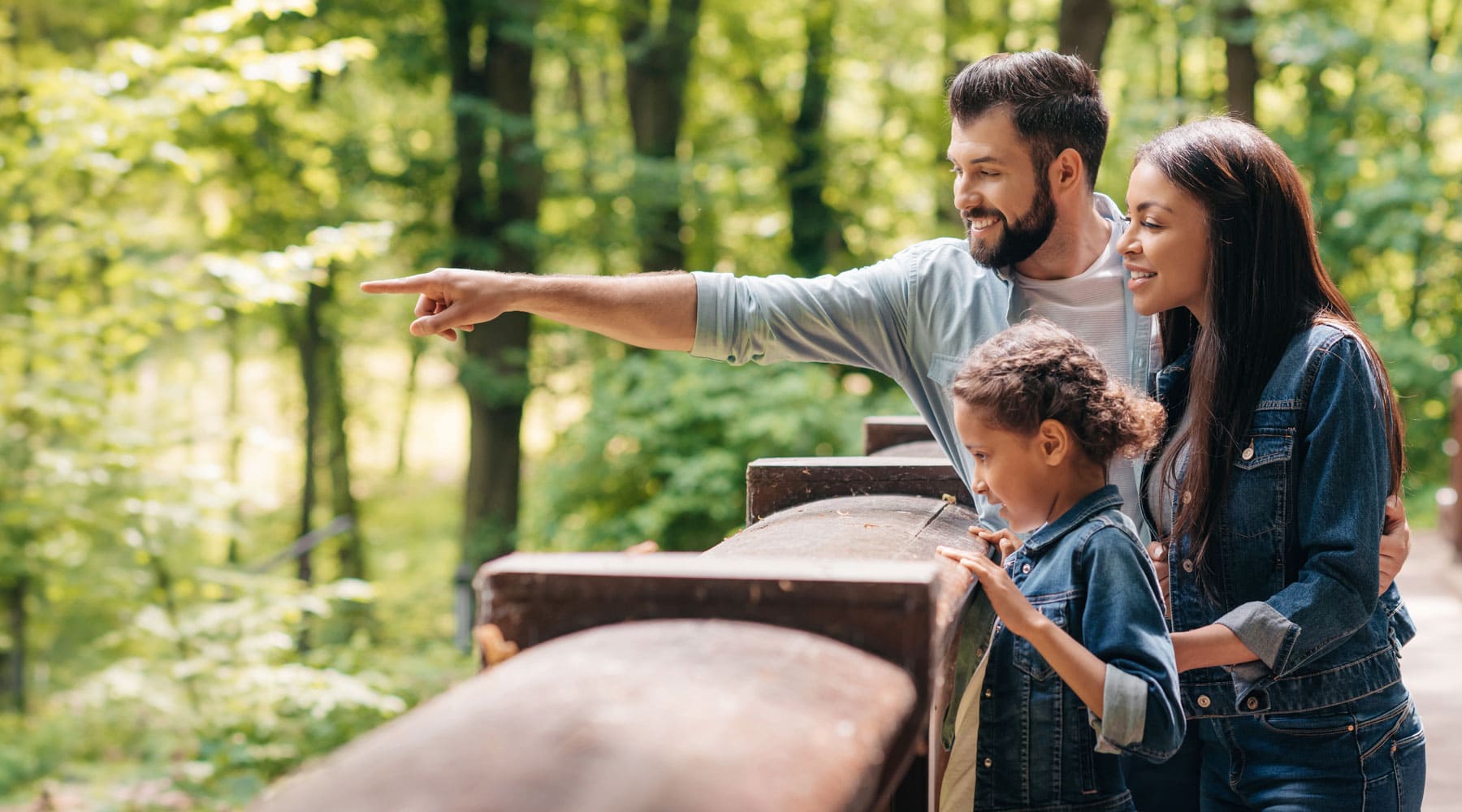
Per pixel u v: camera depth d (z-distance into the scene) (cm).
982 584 150
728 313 204
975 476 170
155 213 1135
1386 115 1202
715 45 1446
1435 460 1145
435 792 72
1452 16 1377
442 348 1385
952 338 209
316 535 1095
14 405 694
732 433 984
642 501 1073
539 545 1134
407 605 1405
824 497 200
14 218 755
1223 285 180
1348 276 1205
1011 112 196
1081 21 1118
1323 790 181
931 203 1464
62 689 1071
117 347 742
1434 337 1238
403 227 1242
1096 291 206
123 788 700
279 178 1070
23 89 876
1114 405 162
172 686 728
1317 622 168
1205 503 181
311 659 812
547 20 1231
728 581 109
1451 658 484
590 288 201
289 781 79
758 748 81
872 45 1429
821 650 102
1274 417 176
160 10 1120
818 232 1445
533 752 77
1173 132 187
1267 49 1208
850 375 1241
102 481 699
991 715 168
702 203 1260
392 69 1230
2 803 740
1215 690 188
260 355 1933
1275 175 178
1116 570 157
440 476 2331
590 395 1123
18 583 867
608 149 1229
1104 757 168
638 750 77
